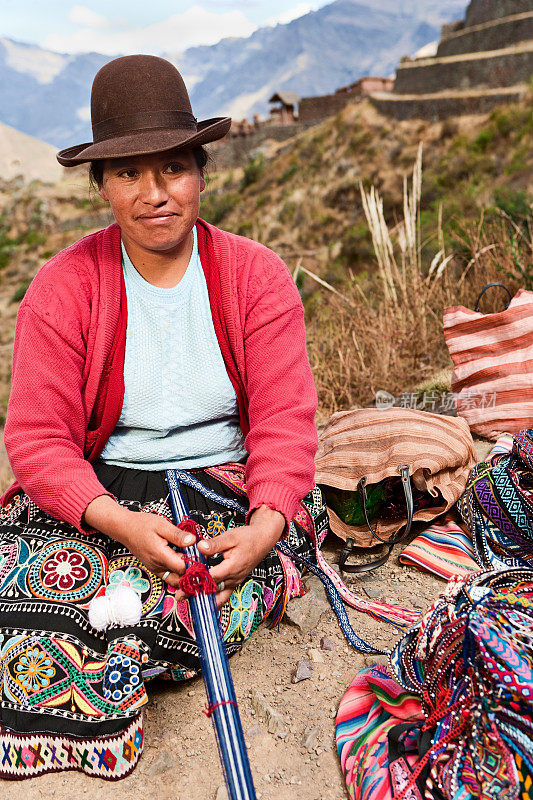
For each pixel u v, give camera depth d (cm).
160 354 176
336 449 252
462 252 541
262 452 174
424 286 473
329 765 158
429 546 238
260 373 178
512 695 129
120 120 154
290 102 5472
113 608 159
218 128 152
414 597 220
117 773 157
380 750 151
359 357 435
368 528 247
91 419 181
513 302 319
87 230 4938
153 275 172
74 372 169
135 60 155
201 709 178
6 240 5231
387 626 206
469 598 144
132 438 186
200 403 181
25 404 166
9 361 3659
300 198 3719
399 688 164
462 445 250
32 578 164
